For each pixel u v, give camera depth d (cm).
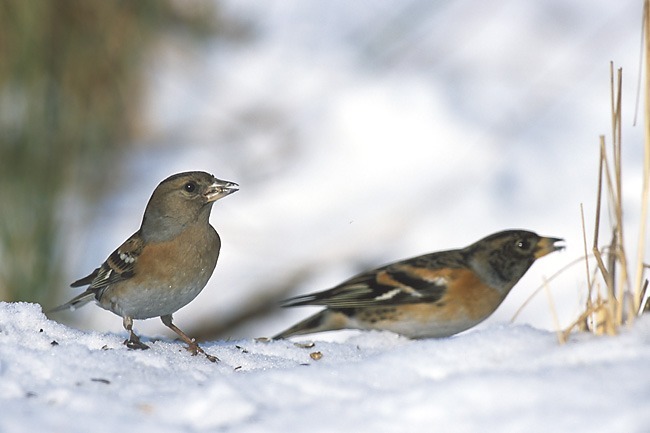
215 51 1697
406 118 1530
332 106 1584
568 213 1338
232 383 548
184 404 518
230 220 1405
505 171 1427
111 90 1520
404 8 1797
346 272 1326
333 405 511
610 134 1491
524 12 1792
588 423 451
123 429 488
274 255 1348
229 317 1282
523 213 1354
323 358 706
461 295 945
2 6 1427
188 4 1695
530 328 626
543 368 533
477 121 1532
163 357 632
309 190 1452
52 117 1434
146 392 557
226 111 1614
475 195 1394
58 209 1352
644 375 499
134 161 1516
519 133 1501
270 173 1501
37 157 1398
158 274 725
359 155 1498
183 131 1583
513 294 1219
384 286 958
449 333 963
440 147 1484
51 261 1298
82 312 1284
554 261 1256
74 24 1477
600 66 1672
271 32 1762
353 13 1797
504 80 1647
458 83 1630
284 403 523
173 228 723
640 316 627
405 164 1472
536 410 470
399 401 500
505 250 951
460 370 555
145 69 1577
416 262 964
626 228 1280
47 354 602
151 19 1566
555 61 1694
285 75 1664
